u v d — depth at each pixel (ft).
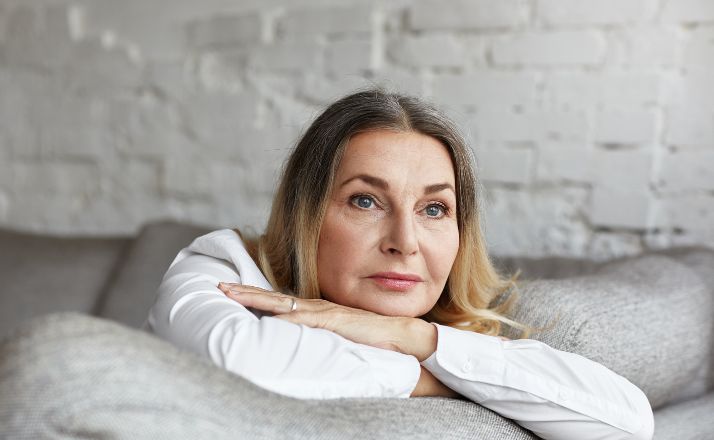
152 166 6.95
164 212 6.92
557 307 3.42
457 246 3.26
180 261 3.40
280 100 6.48
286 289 3.38
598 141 5.58
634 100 5.48
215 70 6.73
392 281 3.05
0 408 1.85
